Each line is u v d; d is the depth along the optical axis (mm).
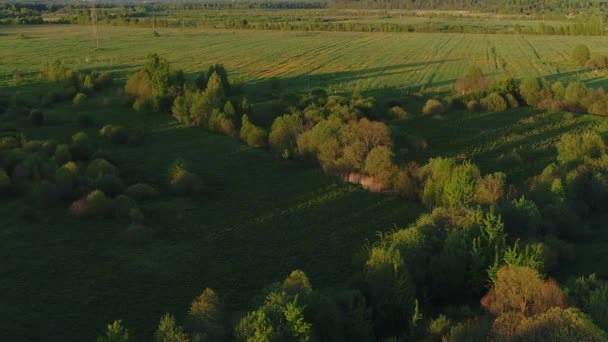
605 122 92812
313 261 49656
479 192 54625
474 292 41781
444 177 57906
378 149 66125
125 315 41375
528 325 31797
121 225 55469
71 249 50500
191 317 35438
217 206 60969
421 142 80688
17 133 80500
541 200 53906
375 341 36156
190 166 72750
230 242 52969
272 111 96500
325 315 34281
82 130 87312
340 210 60062
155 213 58625
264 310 33000
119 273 46938
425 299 40281
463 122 95312
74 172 62062
